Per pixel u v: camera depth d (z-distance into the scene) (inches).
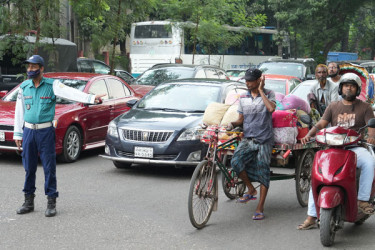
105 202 303.0
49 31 621.6
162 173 391.9
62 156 418.0
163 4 964.6
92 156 460.1
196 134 368.5
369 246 233.9
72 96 270.4
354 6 1407.5
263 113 269.0
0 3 602.9
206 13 956.6
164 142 367.2
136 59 1075.9
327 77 358.0
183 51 1056.2
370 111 250.8
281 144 281.3
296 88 508.1
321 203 225.0
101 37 723.4
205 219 262.4
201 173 257.8
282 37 1353.3
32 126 270.5
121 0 709.9
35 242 231.9
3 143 402.9
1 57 625.9
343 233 254.1
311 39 1427.2
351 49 2199.8
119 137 377.7
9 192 321.1
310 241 240.4
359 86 249.8
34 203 297.1
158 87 433.7
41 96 271.4
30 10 604.4
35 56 269.9
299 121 292.8
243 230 257.0
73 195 318.0
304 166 310.3
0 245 227.0
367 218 265.1
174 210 289.1
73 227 254.2
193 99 410.9
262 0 1599.4
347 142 231.1
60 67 749.9
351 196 230.8
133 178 371.6
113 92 483.2
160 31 1054.4
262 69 810.2
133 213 280.8
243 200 276.8
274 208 302.2
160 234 246.4
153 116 388.8
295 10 1380.4
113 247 227.0
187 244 233.1
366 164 239.3
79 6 662.5
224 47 1069.8
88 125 442.6
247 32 1078.4
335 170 227.6
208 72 675.4
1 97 476.1
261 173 272.2
